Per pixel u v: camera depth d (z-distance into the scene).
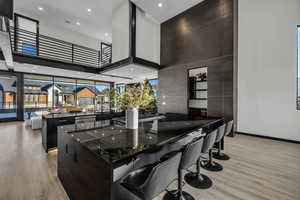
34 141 3.74
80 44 7.54
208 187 1.81
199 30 4.90
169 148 1.84
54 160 2.61
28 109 6.86
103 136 1.50
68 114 3.65
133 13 4.93
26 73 6.70
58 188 1.80
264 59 4.00
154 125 2.05
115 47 5.51
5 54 3.40
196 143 1.37
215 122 2.60
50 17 5.97
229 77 4.19
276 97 3.82
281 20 3.73
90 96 8.85
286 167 2.33
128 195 1.11
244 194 1.68
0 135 4.30
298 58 3.53
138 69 5.76
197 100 5.25
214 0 4.52
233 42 4.12
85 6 5.27
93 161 1.12
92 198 1.14
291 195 1.66
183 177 2.03
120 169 1.18
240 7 4.42
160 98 6.21
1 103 6.33
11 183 1.89
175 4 4.89
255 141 3.71
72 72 6.32
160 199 1.61
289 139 3.63
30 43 5.61
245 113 4.34
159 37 6.23
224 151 3.03
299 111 3.52
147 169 1.24
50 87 7.36
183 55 5.39
